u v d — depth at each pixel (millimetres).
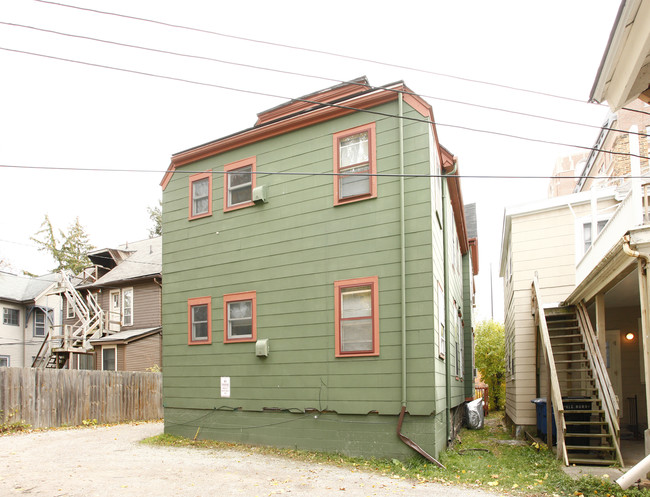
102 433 13391
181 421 11742
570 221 13719
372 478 7742
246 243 11258
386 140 9742
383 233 9508
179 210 12641
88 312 23219
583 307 11172
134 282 23484
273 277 10703
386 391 9016
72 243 38656
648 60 5309
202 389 11477
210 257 11836
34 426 13914
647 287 7191
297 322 10211
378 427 9023
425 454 8477
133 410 17047
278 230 10805
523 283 13977
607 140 23344
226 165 11922
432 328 8742
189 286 12109
